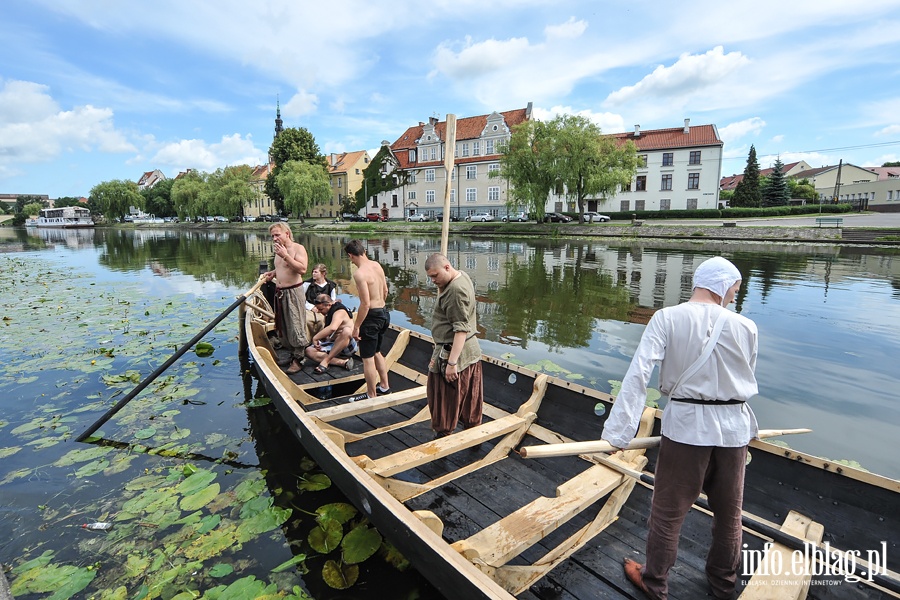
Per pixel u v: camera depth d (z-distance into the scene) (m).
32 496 3.49
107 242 35.94
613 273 14.81
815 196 56.62
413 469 3.42
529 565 2.48
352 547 2.88
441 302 3.33
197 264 18.94
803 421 4.82
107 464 3.92
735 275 1.97
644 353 1.93
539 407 3.92
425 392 4.15
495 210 46.41
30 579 2.65
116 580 2.69
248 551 2.90
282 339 5.45
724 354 1.87
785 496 2.77
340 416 3.68
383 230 40.59
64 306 10.09
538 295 11.30
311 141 55.09
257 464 3.94
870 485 2.51
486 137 46.16
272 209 72.12
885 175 62.91
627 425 1.91
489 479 3.24
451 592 2.11
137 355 6.78
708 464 1.95
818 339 7.62
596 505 3.00
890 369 6.25
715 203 40.53
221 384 5.75
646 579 2.20
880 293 11.30
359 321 4.17
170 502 3.36
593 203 44.91
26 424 4.64
